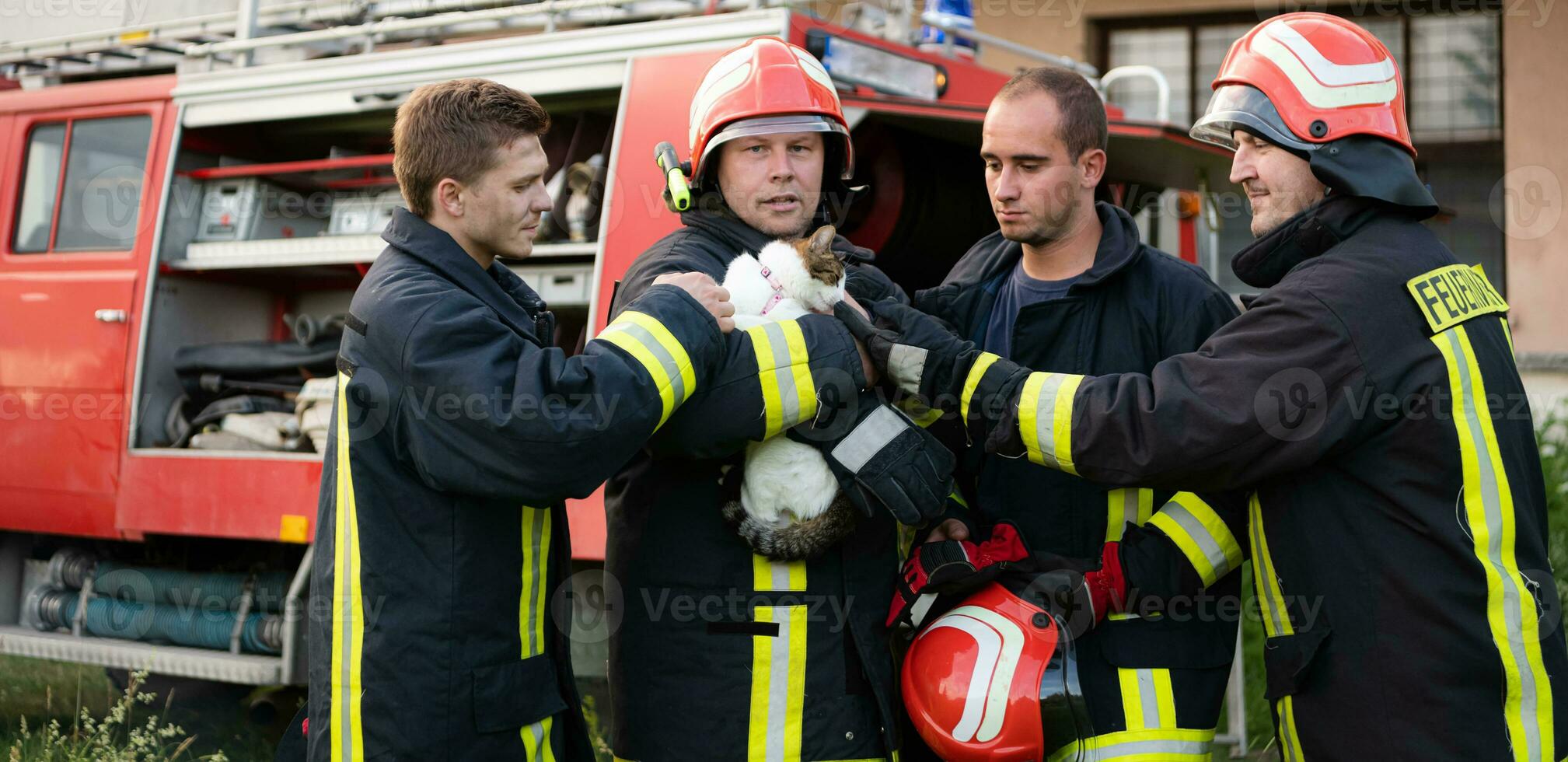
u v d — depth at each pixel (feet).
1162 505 7.73
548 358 6.52
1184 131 12.88
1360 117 6.90
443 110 7.02
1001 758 6.98
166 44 15.87
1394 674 6.46
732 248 7.97
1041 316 7.88
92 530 15.07
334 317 15.37
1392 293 6.59
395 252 7.13
